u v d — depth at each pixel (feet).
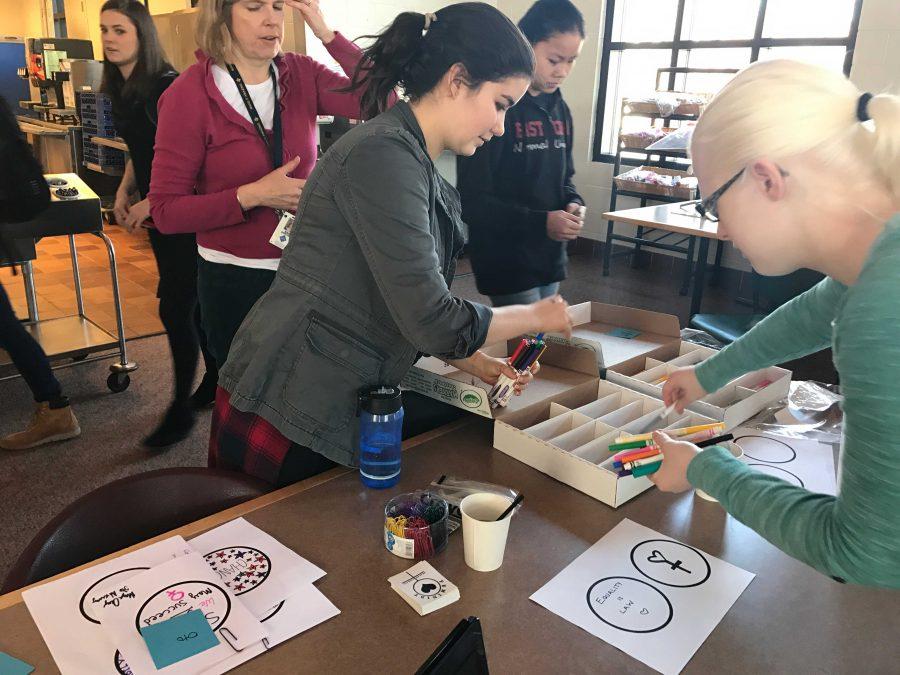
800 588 2.93
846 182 2.17
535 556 3.09
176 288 8.45
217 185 6.38
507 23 3.42
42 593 2.79
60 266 16.90
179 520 3.72
